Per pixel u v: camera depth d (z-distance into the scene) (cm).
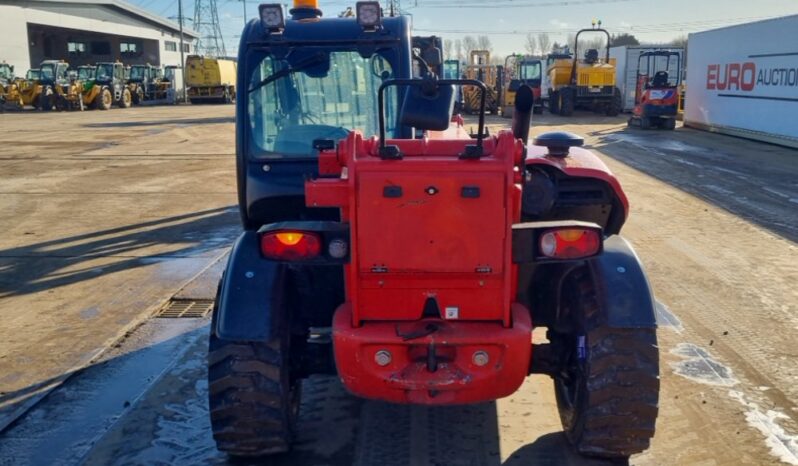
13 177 1459
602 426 357
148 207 1133
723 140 2008
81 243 905
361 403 462
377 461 395
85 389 494
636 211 1037
